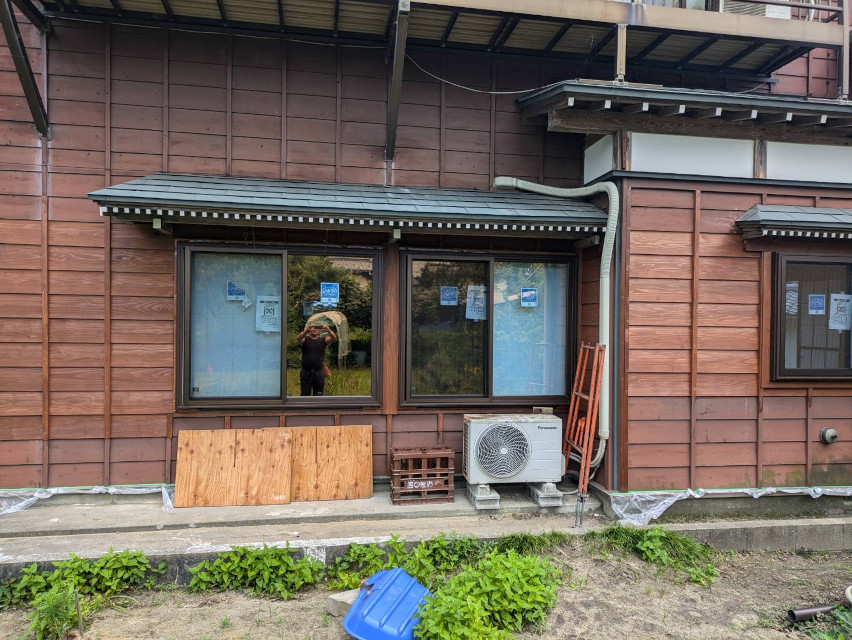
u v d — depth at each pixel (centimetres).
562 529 441
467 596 317
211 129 494
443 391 525
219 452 475
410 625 304
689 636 331
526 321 540
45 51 465
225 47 495
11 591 355
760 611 363
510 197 511
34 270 465
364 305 509
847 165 514
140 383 479
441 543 399
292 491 482
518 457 480
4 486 461
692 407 487
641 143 482
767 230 466
